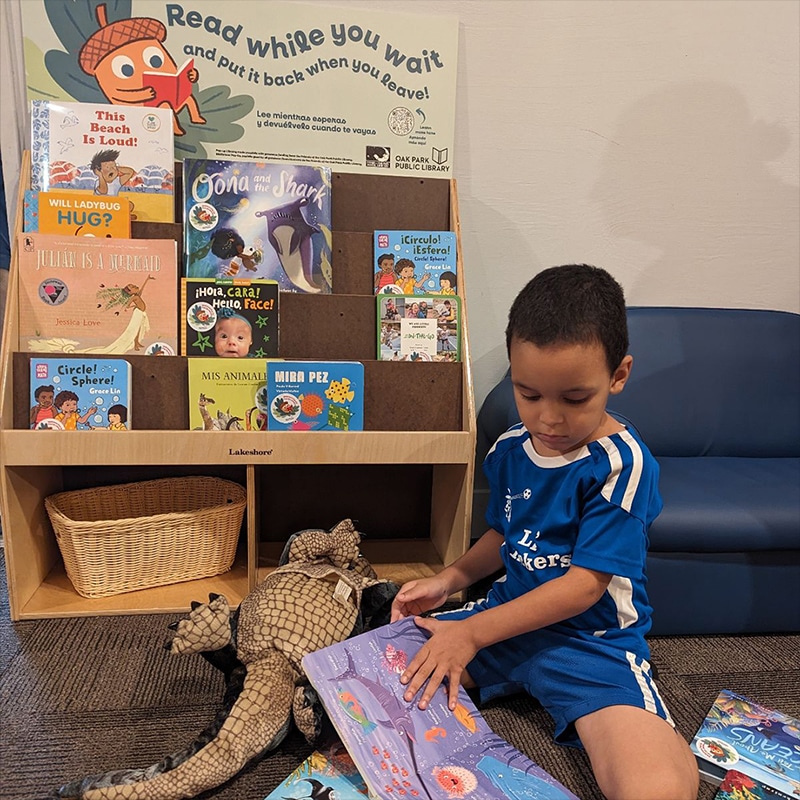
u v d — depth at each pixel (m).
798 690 1.24
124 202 1.43
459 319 1.52
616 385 1.01
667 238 1.87
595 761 0.93
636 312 1.76
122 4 1.53
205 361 1.39
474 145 1.73
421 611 1.18
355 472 1.78
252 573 1.44
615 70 1.75
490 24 1.67
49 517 1.50
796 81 1.83
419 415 1.47
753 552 1.36
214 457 1.36
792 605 1.39
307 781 0.93
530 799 0.87
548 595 0.99
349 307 1.51
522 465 1.12
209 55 1.58
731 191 1.87
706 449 1.73
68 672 1.21
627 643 1.04
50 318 1.39
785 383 1.77
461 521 1.50
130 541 1.43
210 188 1.48
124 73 1.55
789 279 1.96
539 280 0.99
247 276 1.50
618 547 0.99
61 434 1.31
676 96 1.79
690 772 0.88
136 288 1.41
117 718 1.09
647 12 1.72
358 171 1.67
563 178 1.79
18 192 1.45
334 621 1.15
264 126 1.62
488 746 0.96
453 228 1.62
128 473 1.69
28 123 1.55
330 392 1.40
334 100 1.64
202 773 0.91
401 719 0.95
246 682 1.02
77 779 0.96
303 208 1.52
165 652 1.28
